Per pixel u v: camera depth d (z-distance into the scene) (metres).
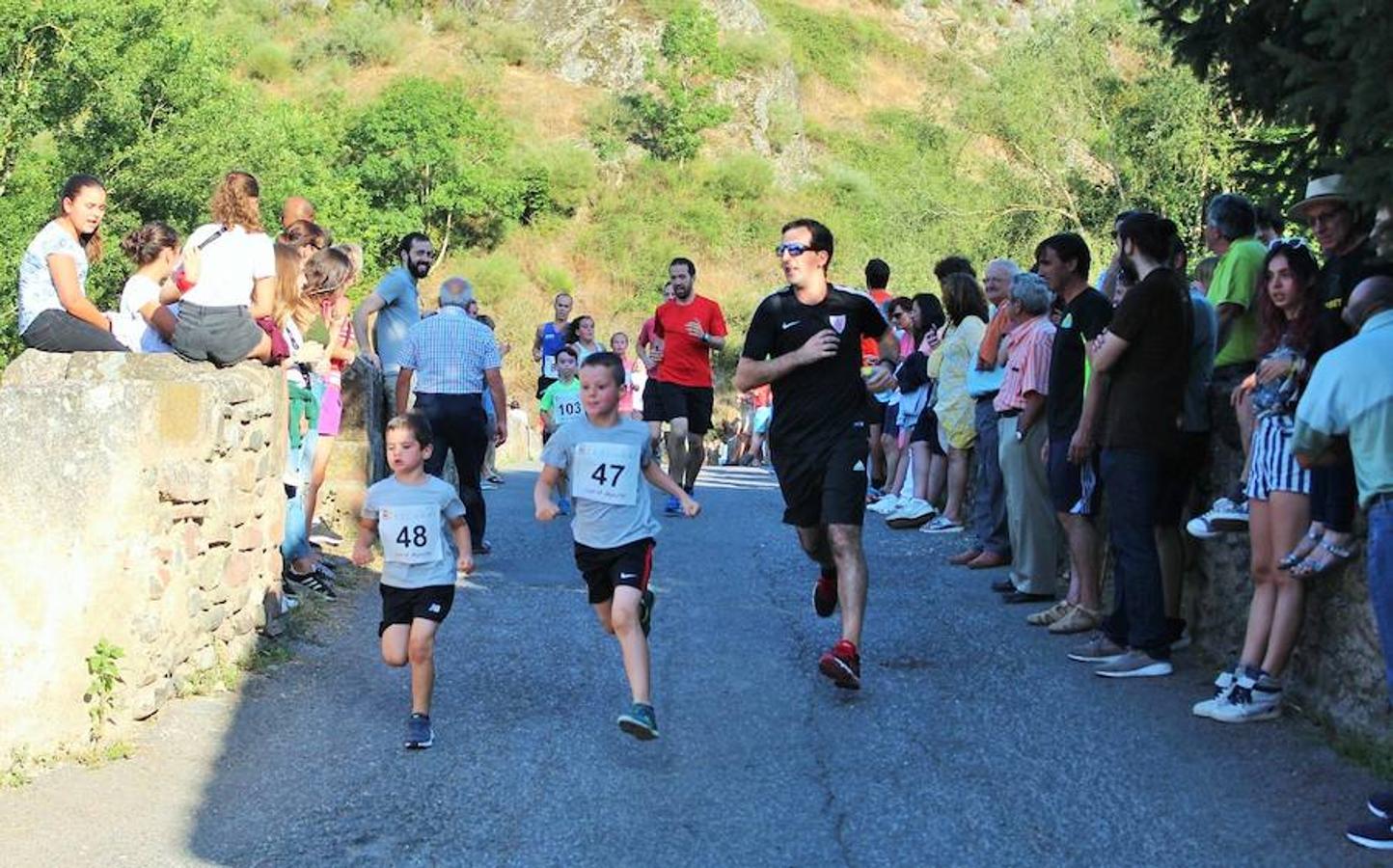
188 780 5.75
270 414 7.65
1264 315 6.43
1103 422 7.27
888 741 6.24
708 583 9.59
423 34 48.56
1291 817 5.28
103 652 6.02
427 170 37.75
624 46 47.19
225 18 45.84
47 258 7.44
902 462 13.46
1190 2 7.11
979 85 39.16
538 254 38.78
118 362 7.02
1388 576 5.14
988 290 9.92
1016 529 8.90
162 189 24.28
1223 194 7.70
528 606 8.80
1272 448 6.11
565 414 14.75
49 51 23.84
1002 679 7.13
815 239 6.96
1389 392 5.17
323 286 8.98
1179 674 7.09
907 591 9.29
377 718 6.57
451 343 10.19
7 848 5.09
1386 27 4.74
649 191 41.50
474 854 5.07
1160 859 4.99
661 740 6.27
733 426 31.39
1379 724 5.78
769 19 54.84
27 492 6.01
